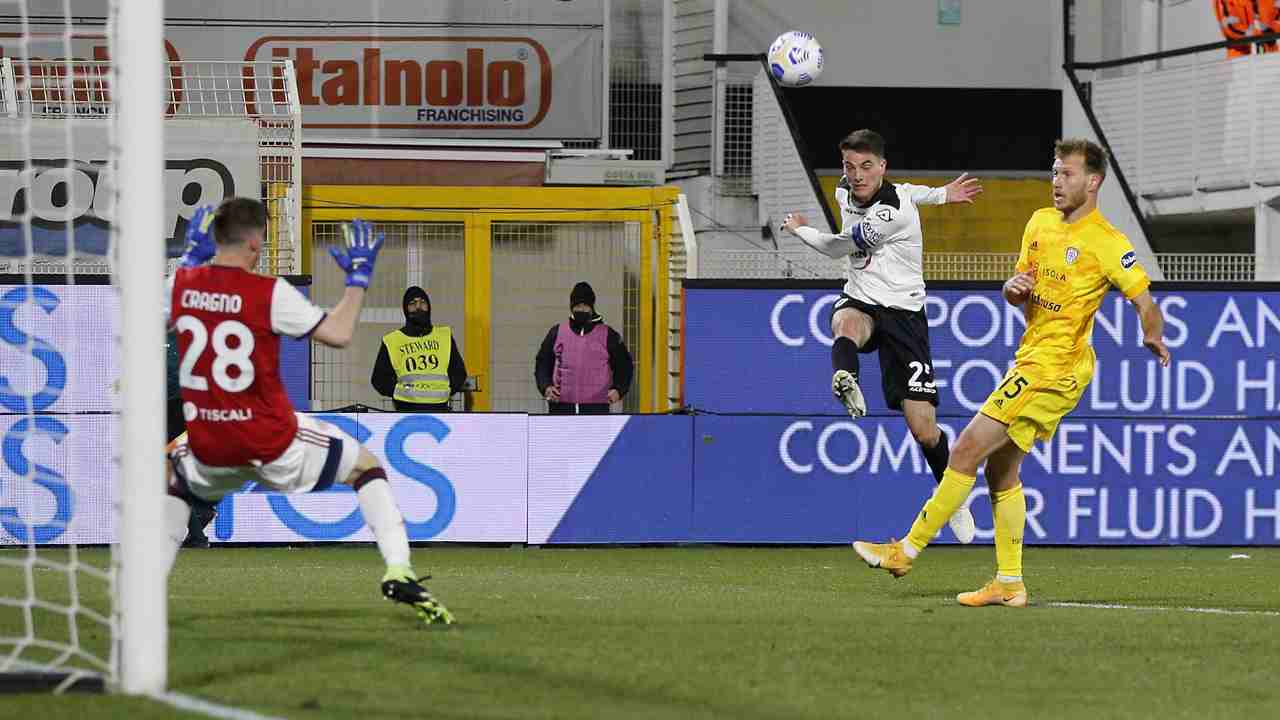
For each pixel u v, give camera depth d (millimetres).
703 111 66188
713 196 59656
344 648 17641
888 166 72125
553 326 45094
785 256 54062
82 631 19781
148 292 15117
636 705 14633
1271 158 57125
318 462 19031
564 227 49156
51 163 43344
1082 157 23844
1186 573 33344
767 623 21156
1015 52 75250
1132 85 63781
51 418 38281
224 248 18453
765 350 41156
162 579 15055
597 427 40719
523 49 67250
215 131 44250
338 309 18656
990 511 41469
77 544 38438
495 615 21766
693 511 40906
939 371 41156
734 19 73312
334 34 66188
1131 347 41500
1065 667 17656
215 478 19078
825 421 41219
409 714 13883
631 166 59062
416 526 40156
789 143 56875
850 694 15625
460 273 48812
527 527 40469
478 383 49031
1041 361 24266
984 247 64688
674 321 49250
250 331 18359
